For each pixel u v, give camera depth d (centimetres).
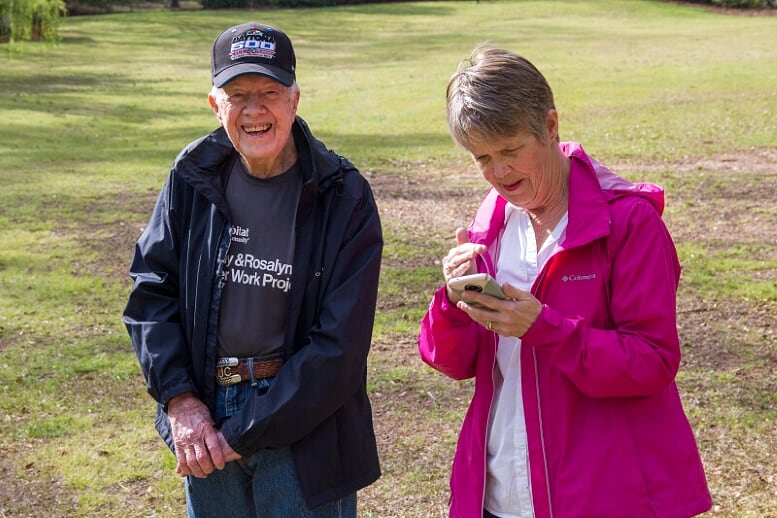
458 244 271
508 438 259
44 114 2092
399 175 1350
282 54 272
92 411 595
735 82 2056
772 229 959
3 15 3338
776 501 438
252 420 267
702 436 515
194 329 280
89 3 5450
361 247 282
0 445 542
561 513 247
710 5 5212
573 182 254
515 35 3919
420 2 5762
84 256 969
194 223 284
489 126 238
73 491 488
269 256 279
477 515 263
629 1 5394
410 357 667
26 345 717
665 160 1323
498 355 264
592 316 248
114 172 1409
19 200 1220
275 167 283
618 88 2100
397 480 485
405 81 2555
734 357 636
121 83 2698
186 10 5612
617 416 247
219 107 276
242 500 294
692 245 916
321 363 269
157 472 507
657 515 243
